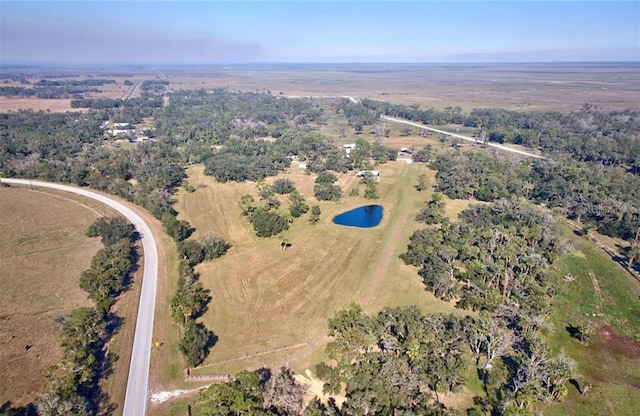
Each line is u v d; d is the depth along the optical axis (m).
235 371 69.88
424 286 96.31
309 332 80.00
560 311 89.00
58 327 79.00
